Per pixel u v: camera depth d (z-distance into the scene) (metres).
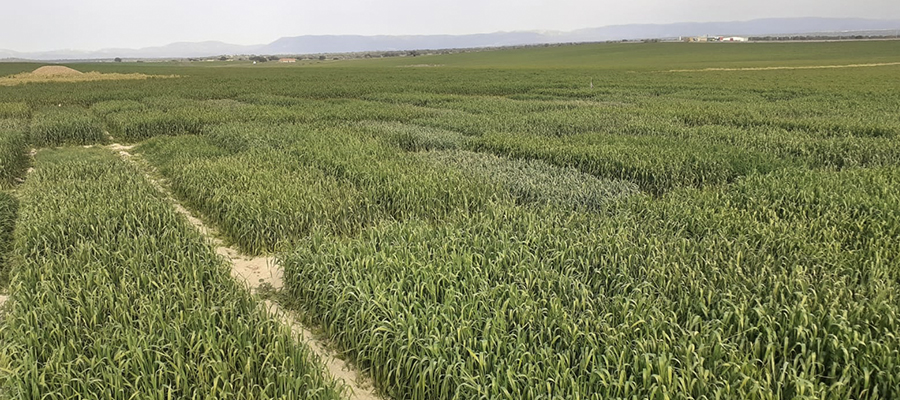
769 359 4.87
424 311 5.91
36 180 12.73
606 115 24.86
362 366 5.95
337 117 25.66
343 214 10.27
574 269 6.91
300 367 5.38
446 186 11.41
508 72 72.31
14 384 4.86
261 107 29.02
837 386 4.47
